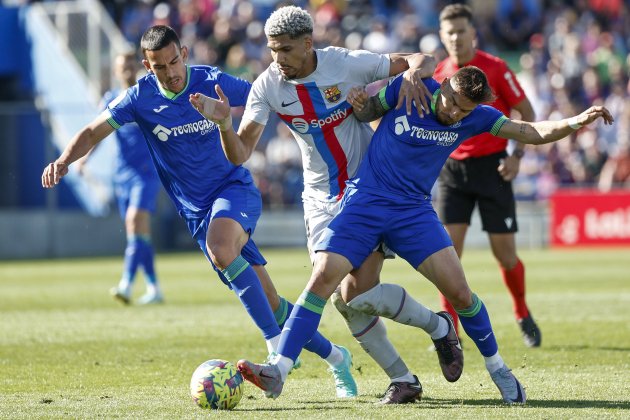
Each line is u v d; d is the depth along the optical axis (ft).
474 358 88.99
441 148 66.13
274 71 68.49
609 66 290.97
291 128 69.72
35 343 99.91
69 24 288.71
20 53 299.79
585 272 184.96
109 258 258.57
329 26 314.35
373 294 66.74
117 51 279.90
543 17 320.50
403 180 65.72
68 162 73.41
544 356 89.25
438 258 65.41
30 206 265.54
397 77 66.80
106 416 61.11
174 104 76.28
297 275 184.65
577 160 267.18
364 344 67.77
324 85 67.77
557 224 258.16
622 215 251.80
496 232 99.04
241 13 318.24
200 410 63.21
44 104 293.23
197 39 318.86
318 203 71.00
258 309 70.90
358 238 64.95
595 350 92.38
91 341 101.19
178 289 164.45
